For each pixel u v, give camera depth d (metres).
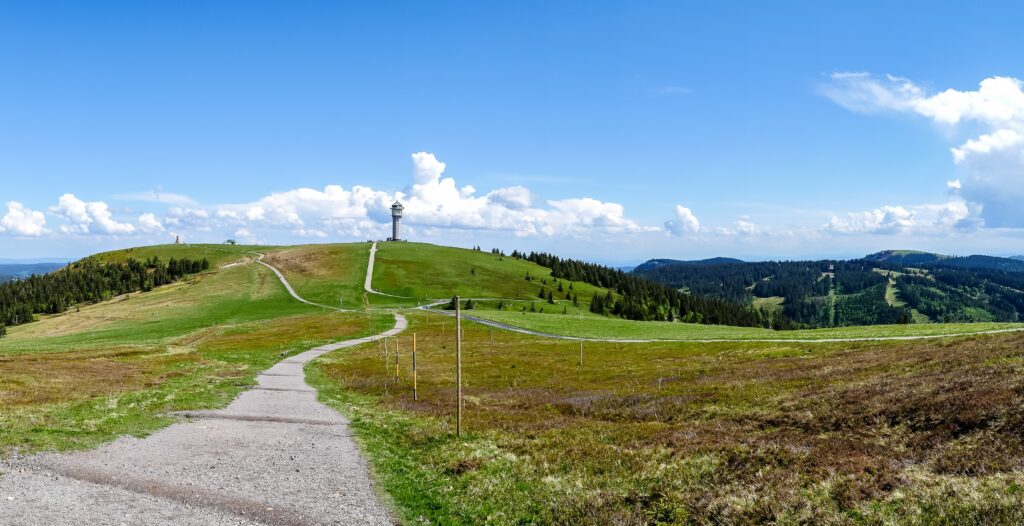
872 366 39.59
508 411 35.91
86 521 15.03
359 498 18.17
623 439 25.56
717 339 93.94
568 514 16.34
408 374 58.91
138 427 27.94
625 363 67.50
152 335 115.81
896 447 19.92
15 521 14.78
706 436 24.70
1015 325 71.44
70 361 62.62
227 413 33.59
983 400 21.97
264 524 15.58
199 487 18.52
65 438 24.39
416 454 24.34
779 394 33.31
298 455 23.61
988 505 12.77
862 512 13.83
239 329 120.31
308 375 57.50
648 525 15.31
